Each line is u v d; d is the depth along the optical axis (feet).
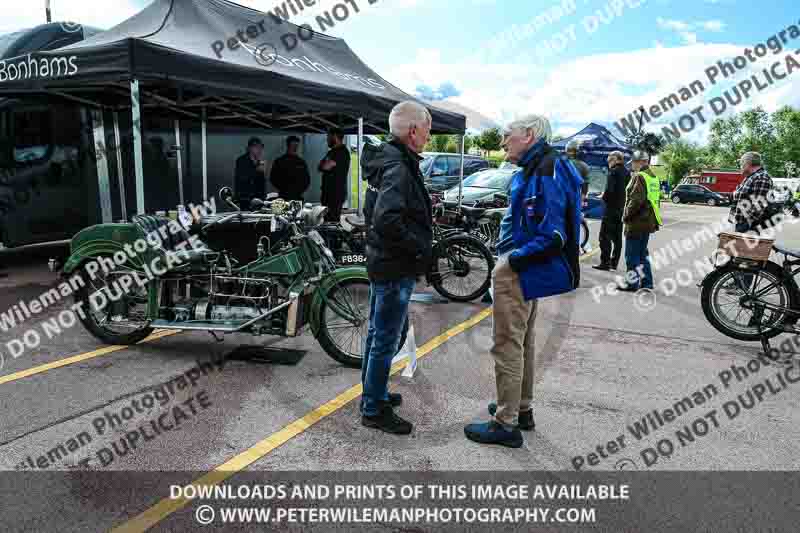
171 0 21.95
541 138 9.54
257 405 11.48
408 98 27.09
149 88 22.63
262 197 27.61
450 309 19.56
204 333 16.16
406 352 13.89
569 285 9.44
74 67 16.55
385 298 10.07
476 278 20.85
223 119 31.60
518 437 10.03
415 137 9.93
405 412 11.37
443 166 49.42
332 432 10.41
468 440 10.23
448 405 11.73
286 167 28.66
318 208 13.94
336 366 13.75
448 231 22.90
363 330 13.82
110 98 25.72
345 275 13.33
